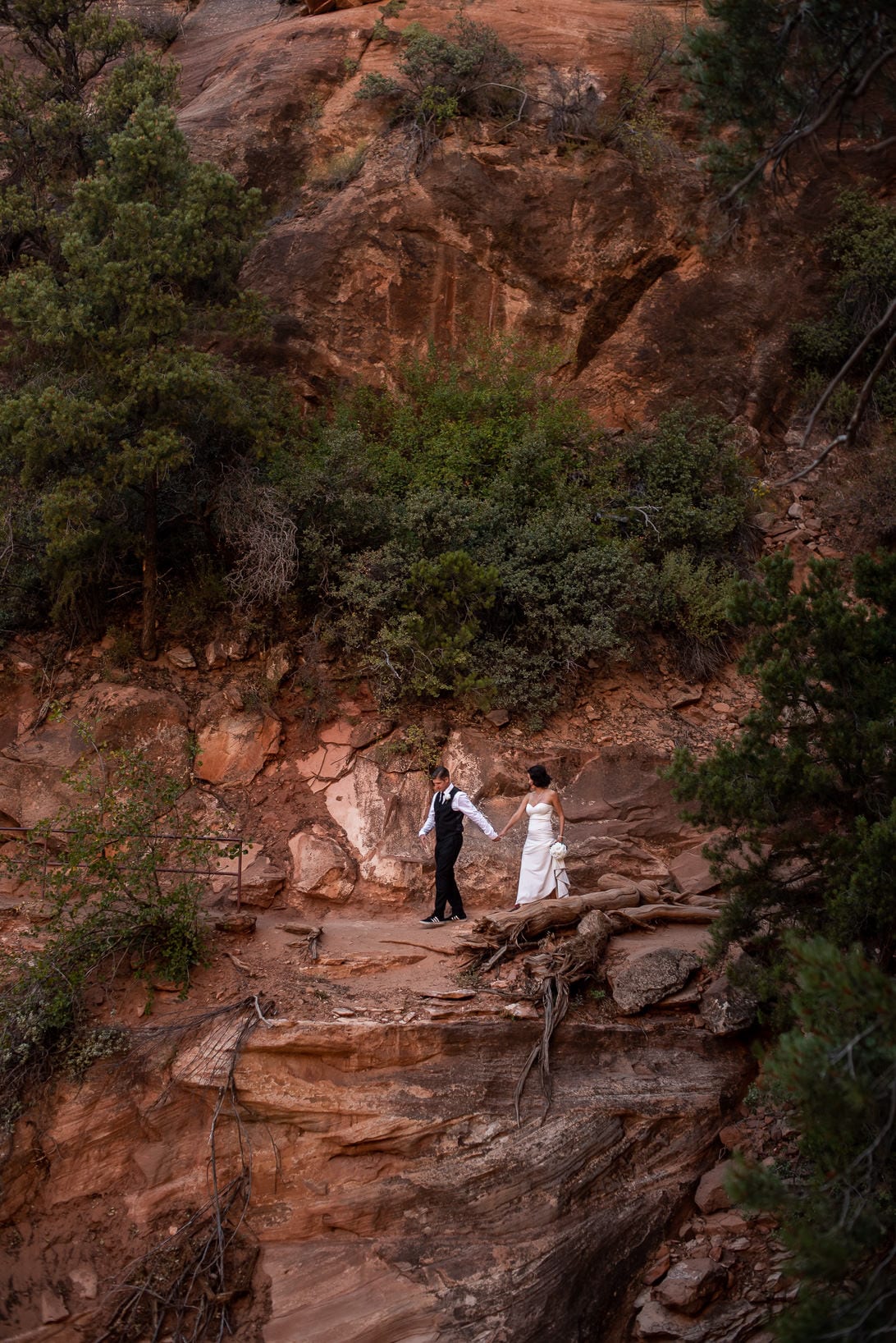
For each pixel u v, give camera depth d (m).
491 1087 8.29
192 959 9.12
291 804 11.33
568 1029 8.61
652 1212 7.88
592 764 11.70
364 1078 8.30
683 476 14.04
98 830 9.01
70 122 13.95
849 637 7.77
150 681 12.04
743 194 7.85
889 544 14.15
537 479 13.74
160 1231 7.74
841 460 15.09
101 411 10.88
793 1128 7.80
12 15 14.91
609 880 10.41
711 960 7.97
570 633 12.41
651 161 16.03
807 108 7.43
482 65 16.44
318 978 9.15
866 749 7.50
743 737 7.95
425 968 9.44
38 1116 8.04
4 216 13.07
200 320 12.31
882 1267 5.34
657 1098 8.37
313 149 16.53
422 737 11.63
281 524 12.06
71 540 10.98
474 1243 7.67
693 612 13.17
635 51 17.02
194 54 20.89
